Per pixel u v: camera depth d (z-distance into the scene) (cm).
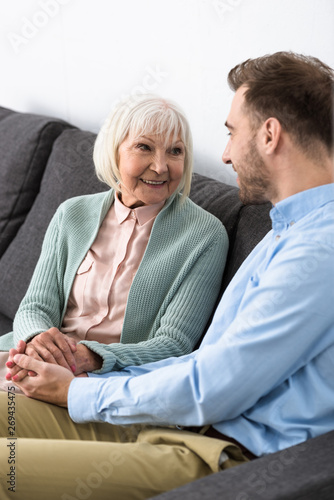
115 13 229
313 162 127
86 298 172
